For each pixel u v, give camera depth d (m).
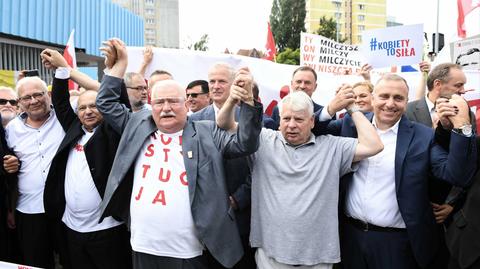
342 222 3.18
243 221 3.24
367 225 2.97
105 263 3.39
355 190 3.01
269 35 7.14
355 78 5.66
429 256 2.91
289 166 2.84
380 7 81.12
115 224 3.38
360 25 80.19
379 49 5.44
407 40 5.23
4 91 4.53
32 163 3.65
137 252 2.89
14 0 9.16
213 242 2.77
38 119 3.71
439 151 2.84
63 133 3.73
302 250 2.76
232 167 3.21
